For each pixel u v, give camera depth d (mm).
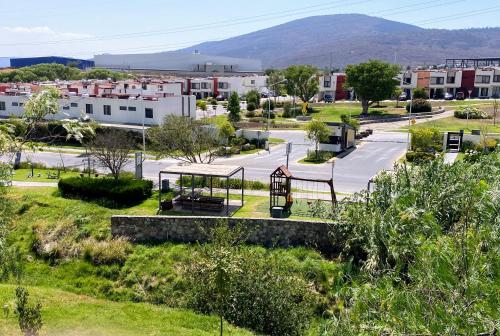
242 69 160875
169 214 27891
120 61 157750
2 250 13516
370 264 16375
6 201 13812
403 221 14438
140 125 61219
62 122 14062
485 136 48094
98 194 30328
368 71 82625
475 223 10648
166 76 132000
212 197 29453
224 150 48781
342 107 93000
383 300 9078
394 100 102250
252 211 28484
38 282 22359
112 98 63812
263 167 43406
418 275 9117
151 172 40719
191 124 40969
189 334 16172
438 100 100688
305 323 18219
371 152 51281
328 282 21422
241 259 18578
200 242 24938
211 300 18969
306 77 90125
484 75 104188
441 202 16141
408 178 20531
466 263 8742
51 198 29766
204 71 150500
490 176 15648
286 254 23516
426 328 8062
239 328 17438
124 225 25375
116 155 36281
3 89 74188
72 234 25516
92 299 19328
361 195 22156
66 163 45469
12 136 13695
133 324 16656
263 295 18234
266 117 81375
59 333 15320
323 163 45219
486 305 7883
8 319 15234
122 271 23016
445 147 49875
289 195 28656
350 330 9344
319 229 23984
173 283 21828
